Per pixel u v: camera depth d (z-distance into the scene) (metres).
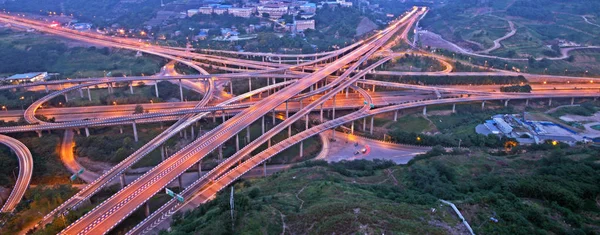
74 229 150.50
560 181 153.25
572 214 130.38
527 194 147.12
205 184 187.25
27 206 174.00
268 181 185.12
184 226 136.88
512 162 191.88
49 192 180.12
